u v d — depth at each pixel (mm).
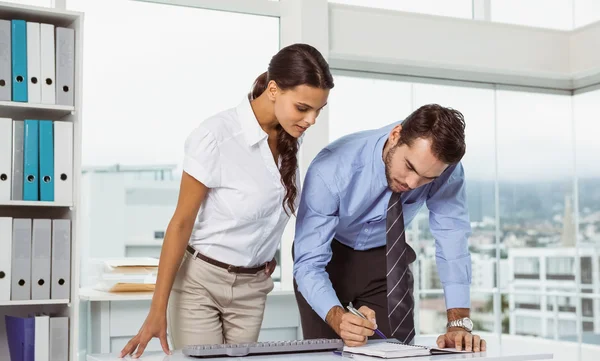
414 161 1828
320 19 3992
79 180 3008
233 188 1938
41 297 2932
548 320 4848
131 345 1744
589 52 4688
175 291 2055
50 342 2939
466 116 4730
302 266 2004
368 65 4398
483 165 4758
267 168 1970
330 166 2023
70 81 3020
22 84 2936
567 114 5043
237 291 2055
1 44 2920
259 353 1706
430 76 4586
